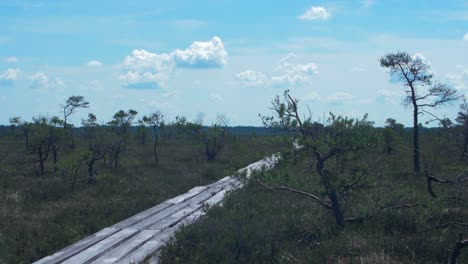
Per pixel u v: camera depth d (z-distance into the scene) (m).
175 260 8.39
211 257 8.46
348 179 9.68
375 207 10.12
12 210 14.32
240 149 31.12
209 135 33.44
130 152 35.94
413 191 12.47
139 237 10.32
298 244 9.41
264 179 10.09
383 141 9.85
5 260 9.52
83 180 21.12
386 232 9.34
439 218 9.68
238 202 13.11
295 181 10.03
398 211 10.17
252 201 13.09
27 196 17.00
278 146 10.09
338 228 9.84
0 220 12.85
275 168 10.16
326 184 9.73
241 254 8.66
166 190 19.17
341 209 10.33
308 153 9.82
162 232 11.05
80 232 12.02
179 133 38.28
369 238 8.80
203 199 15.82
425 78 21.58
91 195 17.88
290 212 11.41
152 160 31.58
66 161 20.00
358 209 10.50
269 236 9.41
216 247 8.73
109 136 26.45
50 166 26.44
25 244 10.67
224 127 34.59
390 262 7.66
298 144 9.55
